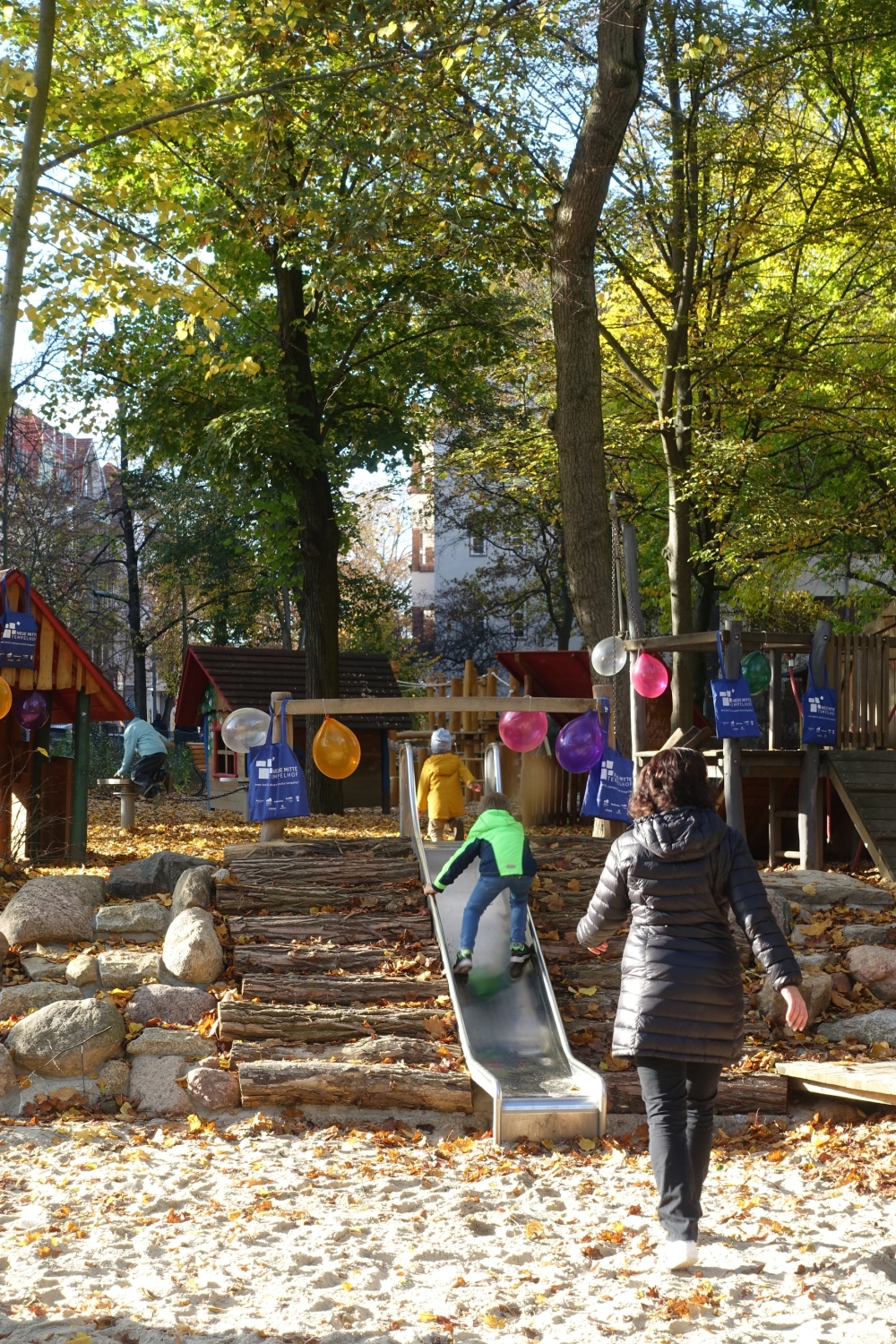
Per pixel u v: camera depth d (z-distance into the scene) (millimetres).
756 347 19656
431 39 12516
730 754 10992
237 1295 4352
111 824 19656
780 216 20234
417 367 21703
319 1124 6883
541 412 22078
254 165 13625
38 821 13133
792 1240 4941
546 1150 6582
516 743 9641
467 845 8078
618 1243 5000
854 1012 8414
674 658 19156
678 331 19297
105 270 11719
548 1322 4109
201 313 12102
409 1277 4578
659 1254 4691
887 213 18719
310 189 13906
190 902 8742
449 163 13406
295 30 12562
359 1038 7508
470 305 20578
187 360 20562
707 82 16938
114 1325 4016
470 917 8000
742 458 18438
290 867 9008
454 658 49031
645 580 26609
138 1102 7027
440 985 7945
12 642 12211
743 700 10914
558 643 42125
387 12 12289
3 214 11531
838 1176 5895
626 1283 4520
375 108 13555
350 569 45125
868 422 20203
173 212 12617
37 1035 7152
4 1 12070
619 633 12805
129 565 39906
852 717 12305
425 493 34844
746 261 20125
